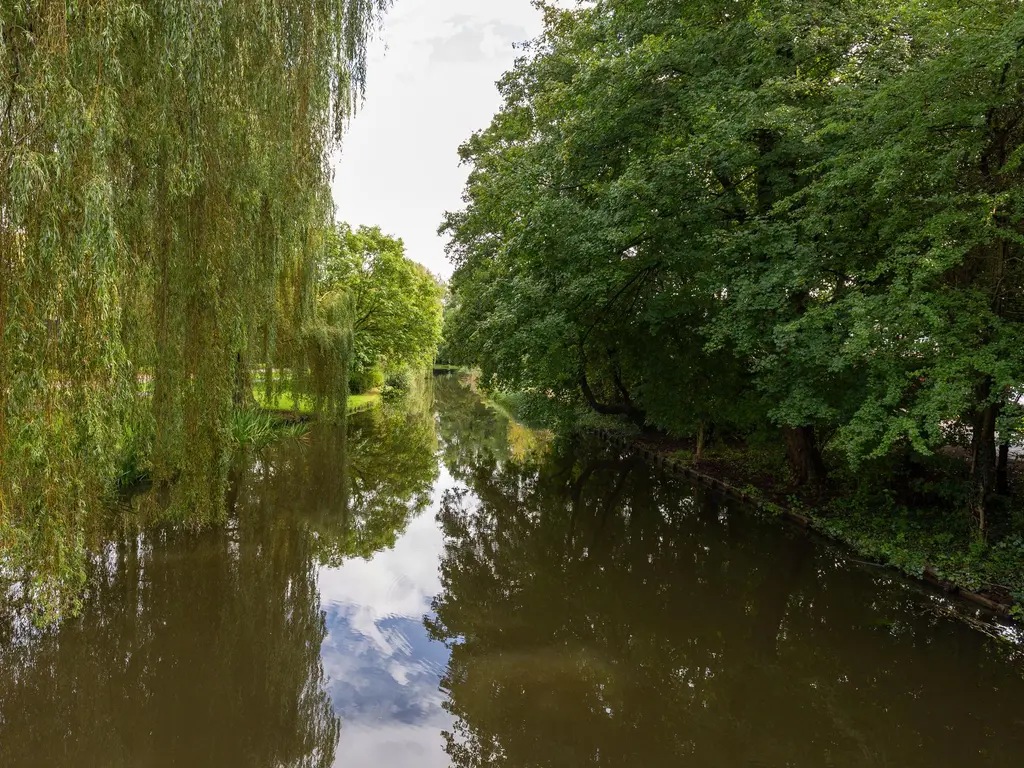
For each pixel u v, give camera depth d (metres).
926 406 6.20
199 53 5.42
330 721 4.98
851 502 9.68
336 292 18.03
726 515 11.34
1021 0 5.76
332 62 7.24
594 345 13.32
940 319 6.09
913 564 7.57
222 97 6.10
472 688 5.57
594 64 9.05
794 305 8.48
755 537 10.12
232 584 7.62
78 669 5.61
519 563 9.19
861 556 8.35
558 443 20.50
